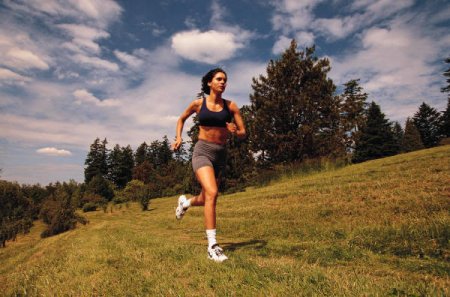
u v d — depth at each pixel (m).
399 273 3.33
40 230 28.86
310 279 2.63
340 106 31.36
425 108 73.25
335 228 6.35
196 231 9.19
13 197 34.53
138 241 5.99
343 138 30.88
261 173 27.88
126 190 55.25
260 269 3.03
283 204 11.39
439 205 6.73
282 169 25.56
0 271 7.45
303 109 29.64
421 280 2.91
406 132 63.53
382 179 12.05
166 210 26.45
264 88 31.47
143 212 29.41
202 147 4.13
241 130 4.31
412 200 7.61
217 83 4.03
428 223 5.48
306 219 7.95
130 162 93.81
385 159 21.55
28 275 4.54
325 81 30.30
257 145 29.91
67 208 26.27
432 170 11.75
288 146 29.00
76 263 4.60
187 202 4.82
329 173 20.56
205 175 3.95
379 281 2.67
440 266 3.41
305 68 30.36
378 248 4.69
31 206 35.75
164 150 106.00
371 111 51.03
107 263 4.31
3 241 21.20
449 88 46.28
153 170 77.06
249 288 2.56
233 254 3.98
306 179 19.81
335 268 3.70
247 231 7.70
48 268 4.74
